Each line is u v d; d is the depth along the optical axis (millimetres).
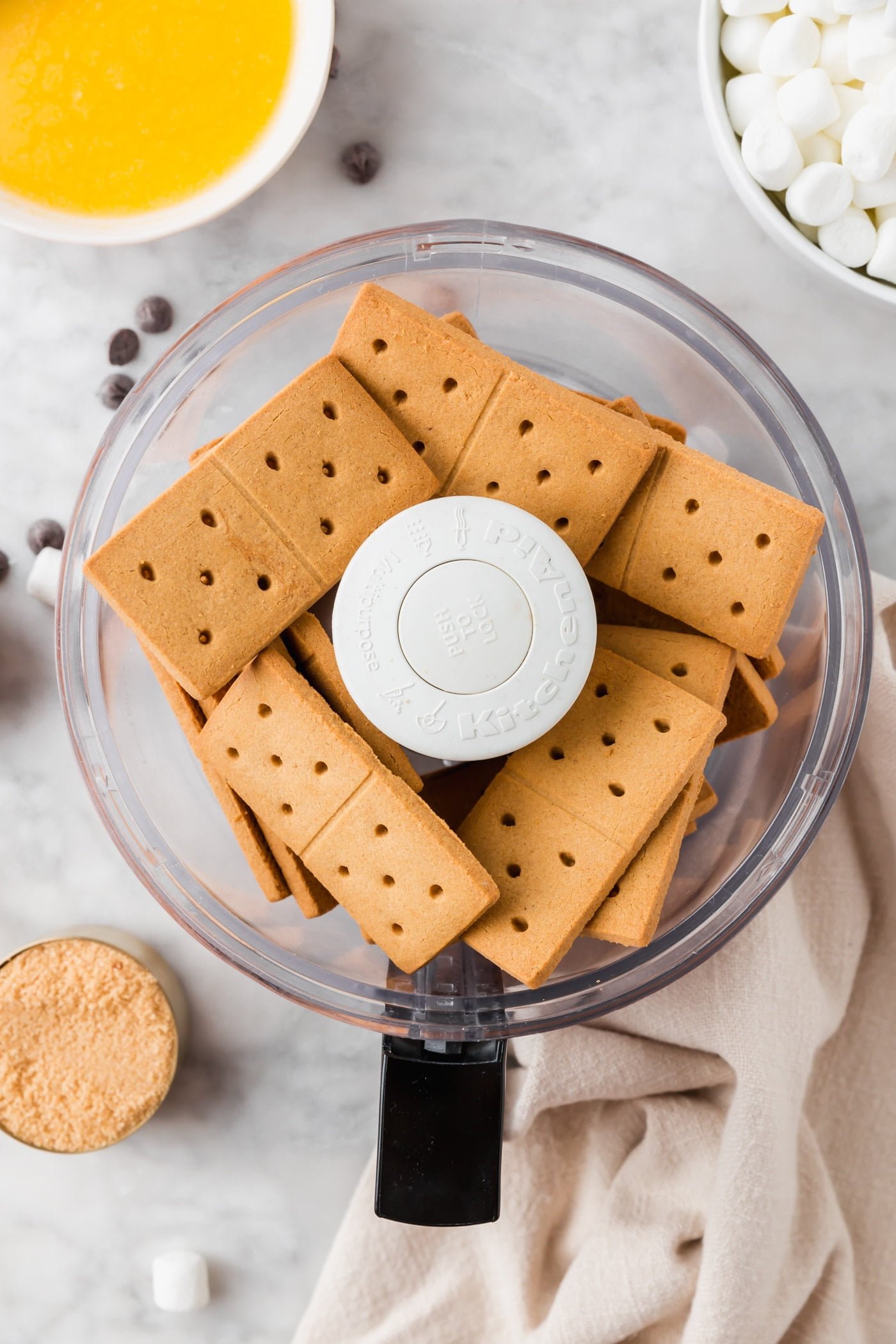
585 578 460
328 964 508
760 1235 541
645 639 483
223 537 464
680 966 492
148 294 567
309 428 466
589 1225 570
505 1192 573
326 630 494
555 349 535
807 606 515
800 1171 567
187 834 523
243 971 500
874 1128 578
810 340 566
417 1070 479
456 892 458
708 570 470
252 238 566
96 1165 594
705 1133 565
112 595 461
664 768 464
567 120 562
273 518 465
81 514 509
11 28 539
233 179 540
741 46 523
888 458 569
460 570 459
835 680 501
